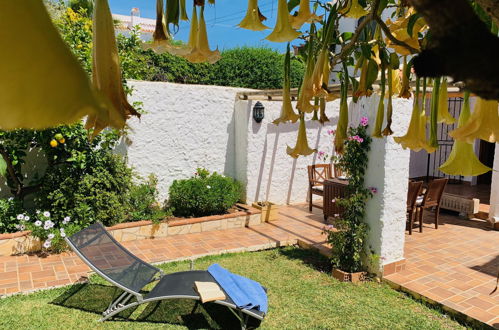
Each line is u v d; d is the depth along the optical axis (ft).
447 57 1.05
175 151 25.48
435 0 1.04
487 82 1.04
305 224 24.31
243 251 19.80
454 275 16.37
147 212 21.81
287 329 12.48
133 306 13.47
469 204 25.71
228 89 27.20
